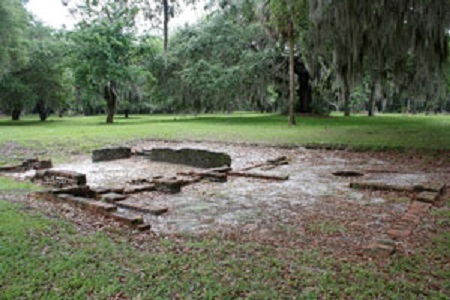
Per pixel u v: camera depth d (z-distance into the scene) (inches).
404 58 659.4
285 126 837.2
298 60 1098.7
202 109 1264.8
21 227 179.6
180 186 302.8
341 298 115.9
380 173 368.5
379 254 159.0
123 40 1035.9
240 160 458.3
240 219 222.8
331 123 911.7
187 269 136.6
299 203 258.5
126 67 1050.7
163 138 650.8
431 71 576.4
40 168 398.3
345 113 1279.5
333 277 131.3
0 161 426.3
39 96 1242.6
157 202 265.1
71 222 193.8
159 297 115.2
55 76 1230.9
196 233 195.0
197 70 1072.8
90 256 146.6
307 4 617.0
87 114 2060.8
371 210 237.6
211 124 936.3
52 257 145.0
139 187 297.1
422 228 196.7
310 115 1218.6
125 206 249.3
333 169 393.4
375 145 506.9
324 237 187.2
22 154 485.4
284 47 1047.0
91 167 422.0
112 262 141.4
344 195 280.1
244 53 1053.2
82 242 162.9
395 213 229.6
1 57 997.8
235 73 1031.6
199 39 1108.5
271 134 669.3
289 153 509.4
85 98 1402.6
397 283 126.5
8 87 1133.1
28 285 122.0
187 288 121.3
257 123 946.1
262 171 377.7
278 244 176.1
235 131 732.7
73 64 1047.0
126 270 134.8
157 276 130.3
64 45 1103.0
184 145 590.9
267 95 1326.3
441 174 351.6
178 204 259.6
